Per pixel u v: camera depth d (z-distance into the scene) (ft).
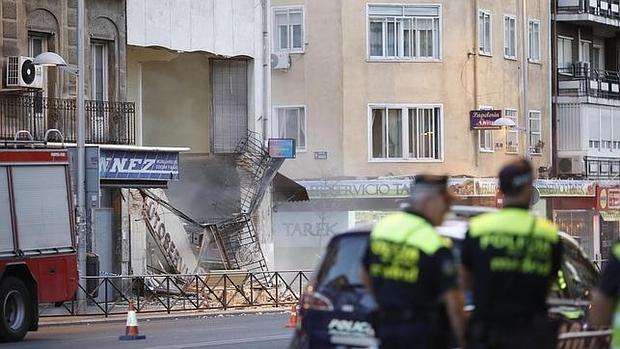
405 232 60.75
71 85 235.20
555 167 372.58
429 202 61.72
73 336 162.81
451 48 328.08
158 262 243.81
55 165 162.71
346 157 318.45
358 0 320.09
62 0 234.38
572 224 366.43
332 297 75.46
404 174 322.55
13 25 223.71
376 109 322.34
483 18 337.72
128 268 236.43
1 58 221.05
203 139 279.69
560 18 373.61
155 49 259.60
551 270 60.95
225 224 265.13
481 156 334.03
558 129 374.02
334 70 319.06
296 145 321.32
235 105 281.74
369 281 62.28
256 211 278.67
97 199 206.69
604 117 384.88
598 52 402.31
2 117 220.43
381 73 321.52
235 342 149.79
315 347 75.46
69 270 162.91
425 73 325.42
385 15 322.96
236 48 275.80
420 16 325.42
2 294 151.43
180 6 260.62
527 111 314.96
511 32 349.41
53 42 232.94
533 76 361.30
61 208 162.91
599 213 374.02
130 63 262.67
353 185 314.35
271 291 244.42
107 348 142.92
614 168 388.98
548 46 367.86
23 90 222.28
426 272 60.08
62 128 230.27
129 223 238.07
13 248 154.71
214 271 243.19
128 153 233.35
